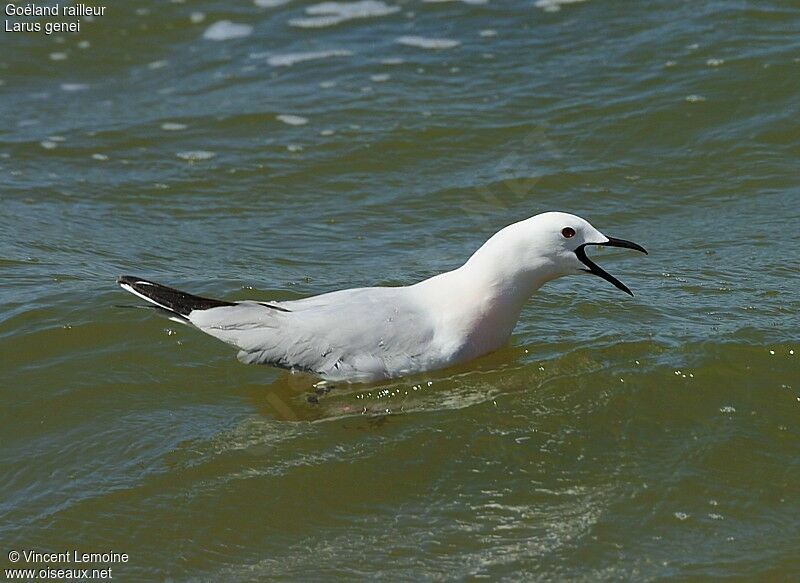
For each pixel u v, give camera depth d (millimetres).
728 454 10625
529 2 21984
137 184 17172
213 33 22094
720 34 19750
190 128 18844
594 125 17906
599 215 15852
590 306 13398
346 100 19250
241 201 16641
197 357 12625
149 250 15102
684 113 17953
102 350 12688
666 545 9562
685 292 13594
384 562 9539
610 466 10570
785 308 12953
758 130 17453
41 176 17453
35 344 12719
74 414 11688
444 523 9961
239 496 10398
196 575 9516
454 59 20266
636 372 11805
